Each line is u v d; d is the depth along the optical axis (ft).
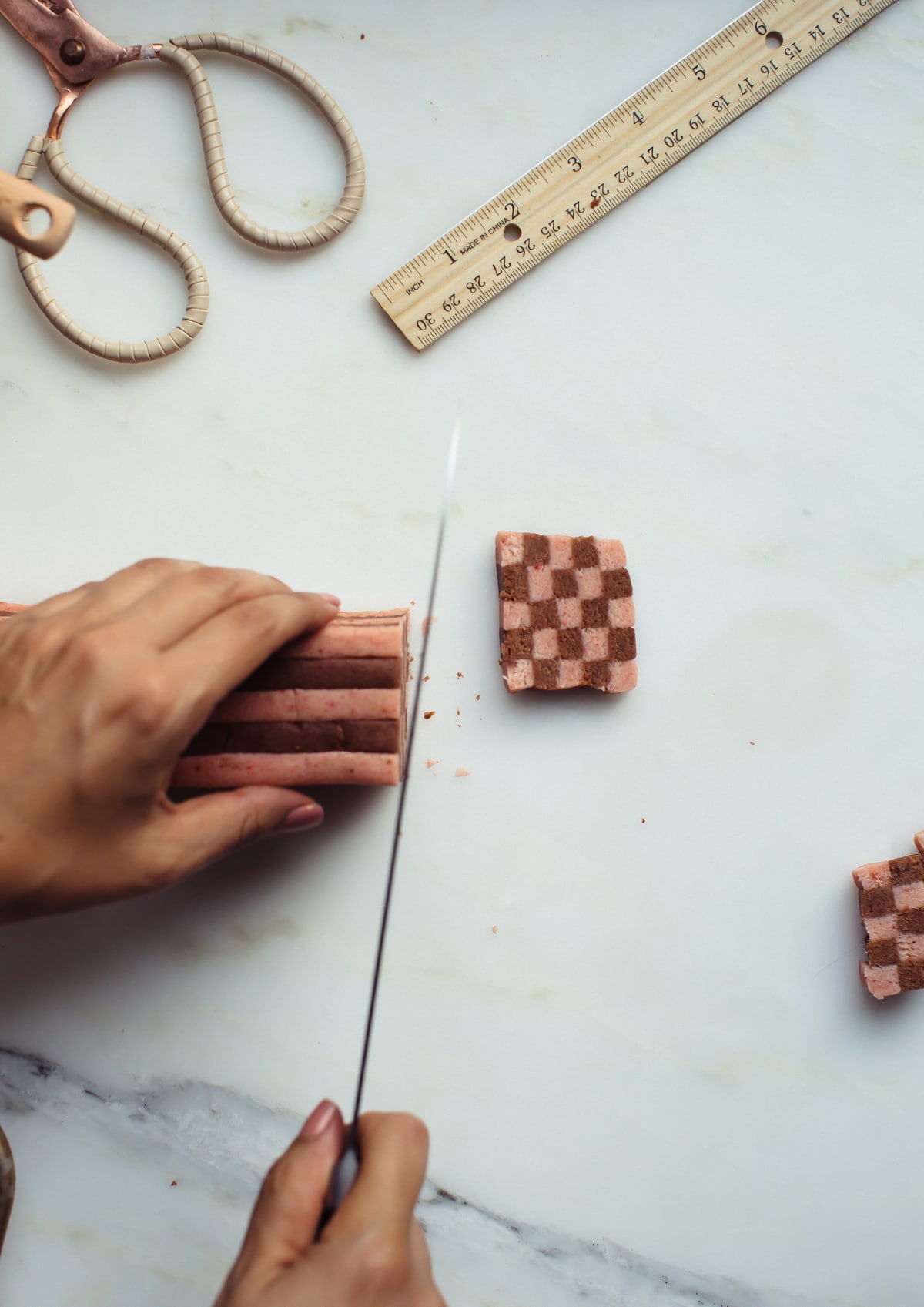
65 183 1.92
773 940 1.97
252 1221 1.64
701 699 1.98
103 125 1.96
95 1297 1.90
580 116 1.98
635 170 1.97
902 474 1.98
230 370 1.96
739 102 1.98
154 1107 1.92
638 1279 1.94
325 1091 1.93
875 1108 1.97
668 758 1.97
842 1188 1.96
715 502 1.98
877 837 1.97
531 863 1.95
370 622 1.81
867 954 1.93
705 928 1.96
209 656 1.71
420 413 1.97
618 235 1.98
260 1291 1.57
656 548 1.98
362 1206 1.61
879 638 1.98
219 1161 1.92
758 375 1.99
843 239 1.99
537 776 1.95
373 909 1.94
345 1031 1.93
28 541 1.95
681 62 1.97
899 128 1.99
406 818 1.94
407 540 1.96
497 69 1.98
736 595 1.98
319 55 1.97
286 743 1.80
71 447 1.95
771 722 1.98
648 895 1.96
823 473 1.99
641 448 1.98
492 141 1.98
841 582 1.99
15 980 1.92
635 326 1.98
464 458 1.97
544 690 1.95
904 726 1.98
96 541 1.95
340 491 1.96
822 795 1.98
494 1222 1.94
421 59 1.98
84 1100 1.92
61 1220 1.91
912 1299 1.95
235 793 1.78
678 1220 1.95
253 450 1.96
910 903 1.93
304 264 1.97
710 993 1.96
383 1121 1.66
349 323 1.97
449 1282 1.93
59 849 1.70
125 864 1.72
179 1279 1.91
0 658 1.72
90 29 1.92
